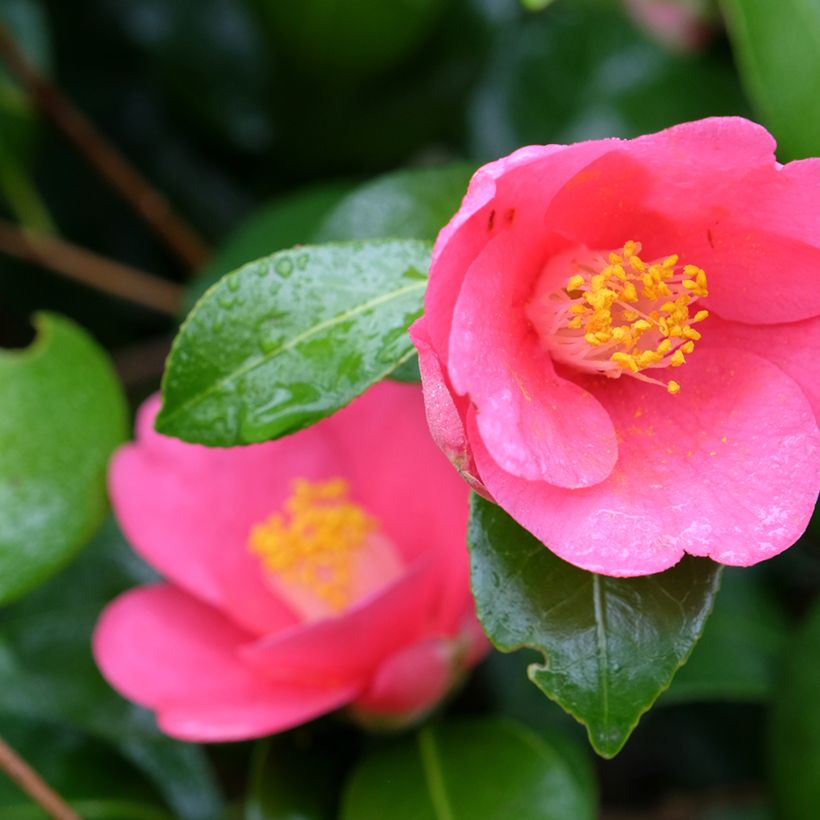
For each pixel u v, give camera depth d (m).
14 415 0.60
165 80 0.71
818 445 0.52
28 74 0.67
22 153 0.69
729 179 0.51
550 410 0.52
